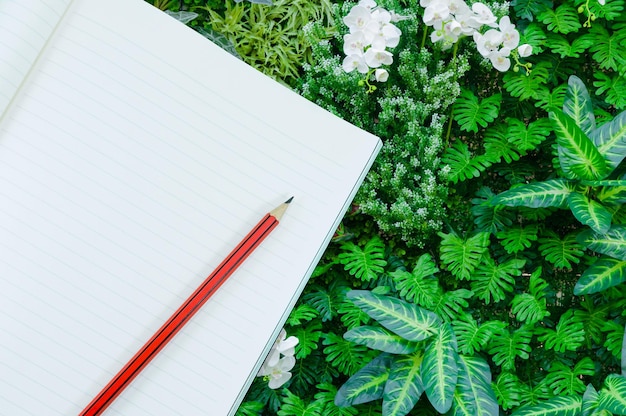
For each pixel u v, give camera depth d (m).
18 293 1.06
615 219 1.51
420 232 1.58
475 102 1.58
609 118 1.58
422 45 1.58
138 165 1.07
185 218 1.08
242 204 1.08
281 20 1.64
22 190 1.05
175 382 1.09
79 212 1.06
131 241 1.07
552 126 1.55
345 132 1.08
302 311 1.53
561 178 1.52
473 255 1.52
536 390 1.50
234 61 1.07
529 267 1.61
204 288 1.05
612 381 1.36
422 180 1.59
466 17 1.45
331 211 1.09
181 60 1.06
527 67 1.52
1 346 1.06
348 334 1.41
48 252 1.06
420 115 1.56
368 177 1.56
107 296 1.07
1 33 0.99
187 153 1.07
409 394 1.36
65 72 1.04
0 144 1.04
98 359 1.07
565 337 1.48
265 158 1.08
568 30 1.51
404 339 1.41
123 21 1.05
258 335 1.09
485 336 1.47
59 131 1.05
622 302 1.51
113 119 1.06
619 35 1.54
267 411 1.59
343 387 1.41
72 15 1.04
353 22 1.43
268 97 1.07
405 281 1.51
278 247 1.08
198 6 1.63
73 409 1.07
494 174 1.67
